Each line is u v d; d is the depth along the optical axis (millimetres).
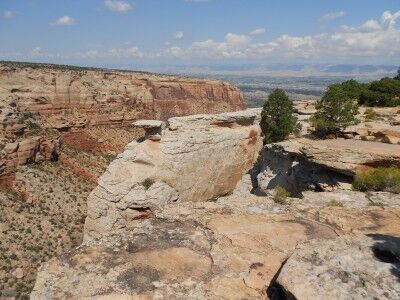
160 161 39469
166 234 14141
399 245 11461
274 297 10711
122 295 10711
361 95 45375
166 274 11703
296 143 29812
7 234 56500
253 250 13086
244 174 47219
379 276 9758
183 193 40906
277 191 18453
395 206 17484
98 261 12336
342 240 11945
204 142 42281
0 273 48281
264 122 44969
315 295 9242
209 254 12852
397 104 42344
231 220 15430
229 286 11195
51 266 12086
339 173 24422
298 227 14781
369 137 29500
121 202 37500
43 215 65688
